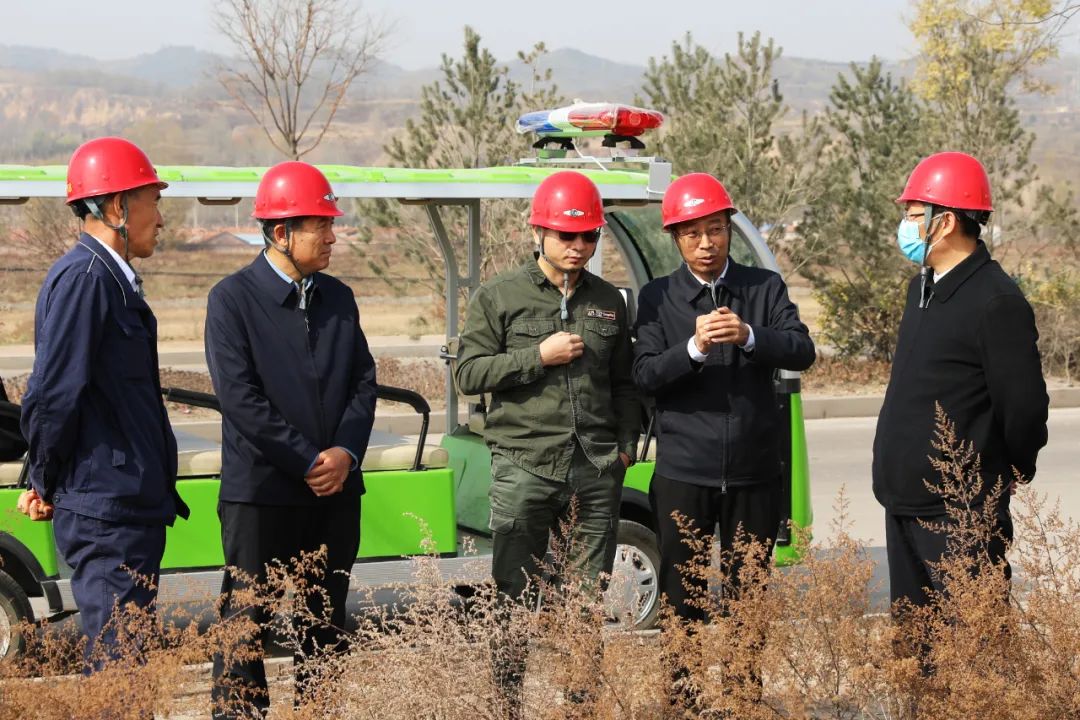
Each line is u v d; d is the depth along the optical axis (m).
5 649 5.09
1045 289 15.44
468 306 4.60
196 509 5.37
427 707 3.31
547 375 4.43
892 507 4.21
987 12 15.50
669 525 4.50
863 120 15.57
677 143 14.32
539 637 3.49
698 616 4.39
